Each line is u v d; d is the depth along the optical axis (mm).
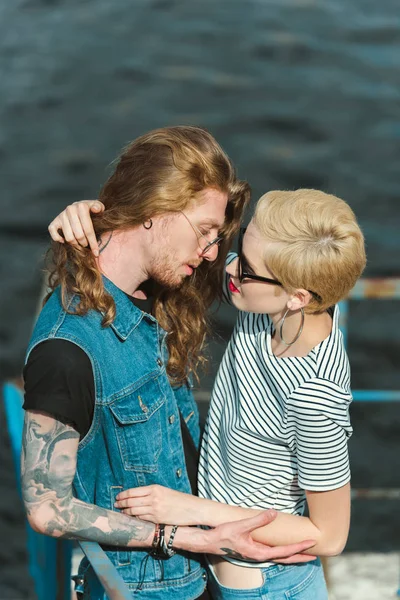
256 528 4434
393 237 22922
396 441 14875
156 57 39156
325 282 4250
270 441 4523
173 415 4621
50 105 33750
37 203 25359
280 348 4438
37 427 4062
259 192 26422
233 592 4699
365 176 27469
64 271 4324
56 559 5156
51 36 42031
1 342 17953
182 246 4387
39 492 4078
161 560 4527
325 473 4340
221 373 4824
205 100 34312
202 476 4906
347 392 4328
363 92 35375
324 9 46188
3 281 20297
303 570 4754
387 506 12891
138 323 4406
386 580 7141
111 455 4402
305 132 31188
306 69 37844
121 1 47344
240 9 45938
